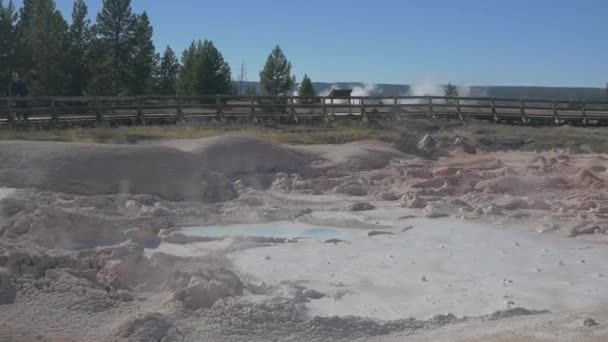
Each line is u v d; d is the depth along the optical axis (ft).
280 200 48.67
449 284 29.96
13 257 25.52
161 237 37.19
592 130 97.40
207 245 36.19
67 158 46.83
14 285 24.00
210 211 44.09
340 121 91.86
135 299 24.47
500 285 29.94
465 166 65.77
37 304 23.04
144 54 147.74
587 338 21.02
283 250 35.55
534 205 48.19
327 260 33.76
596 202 47.98
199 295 23.71
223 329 21.68
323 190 53.57
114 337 20.65
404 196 49.90
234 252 34.91
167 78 170.91
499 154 78.28
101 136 67.21
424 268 32.71
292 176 56.08
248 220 42.88
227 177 53.67
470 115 105.19
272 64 159.33
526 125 104.12
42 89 127.24
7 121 74.38
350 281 30.25
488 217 44.65
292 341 21.58
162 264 28.53
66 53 128.67
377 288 29.22
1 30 121.80
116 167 47.19
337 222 42.70
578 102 108.06
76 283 24.57
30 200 37.91
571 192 53.11
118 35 146.00
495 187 53.31
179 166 49.49
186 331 21.35
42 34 126.72
